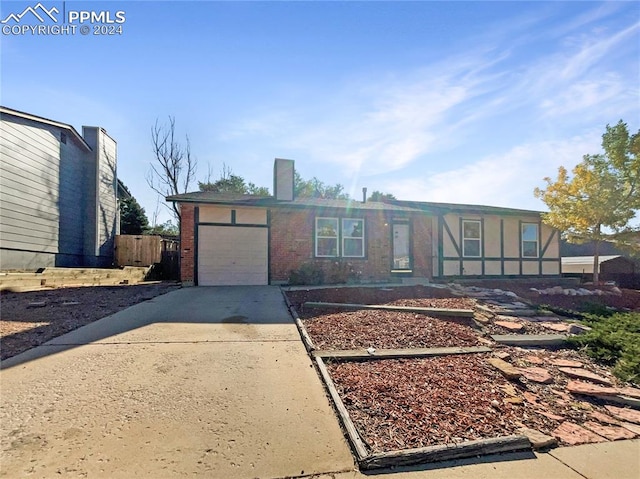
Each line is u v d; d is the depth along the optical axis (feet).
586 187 40.06
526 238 48.39
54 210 43.98
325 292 29.01
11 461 7.37
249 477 7.27
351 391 11.15
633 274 57.47
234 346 15.02
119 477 7.05
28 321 18.84
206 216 36.94
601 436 9.62
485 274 46.03
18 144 37.29
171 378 11.67
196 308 22.62
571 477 7.72
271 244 38.42
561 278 48.88
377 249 41.78
